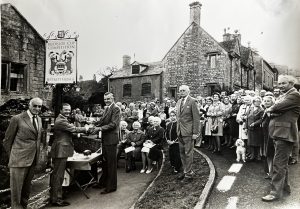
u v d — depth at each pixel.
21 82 12.01
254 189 5.43
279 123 4.75
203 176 6.29
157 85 23.36
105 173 6.54
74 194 6.22
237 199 5.02
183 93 6.28
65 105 5.80
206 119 9.06
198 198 5.12
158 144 7.88
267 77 27.25
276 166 4.82
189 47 21.45
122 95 25.59
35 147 5.15
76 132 5.73
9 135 5.05
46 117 7.95
